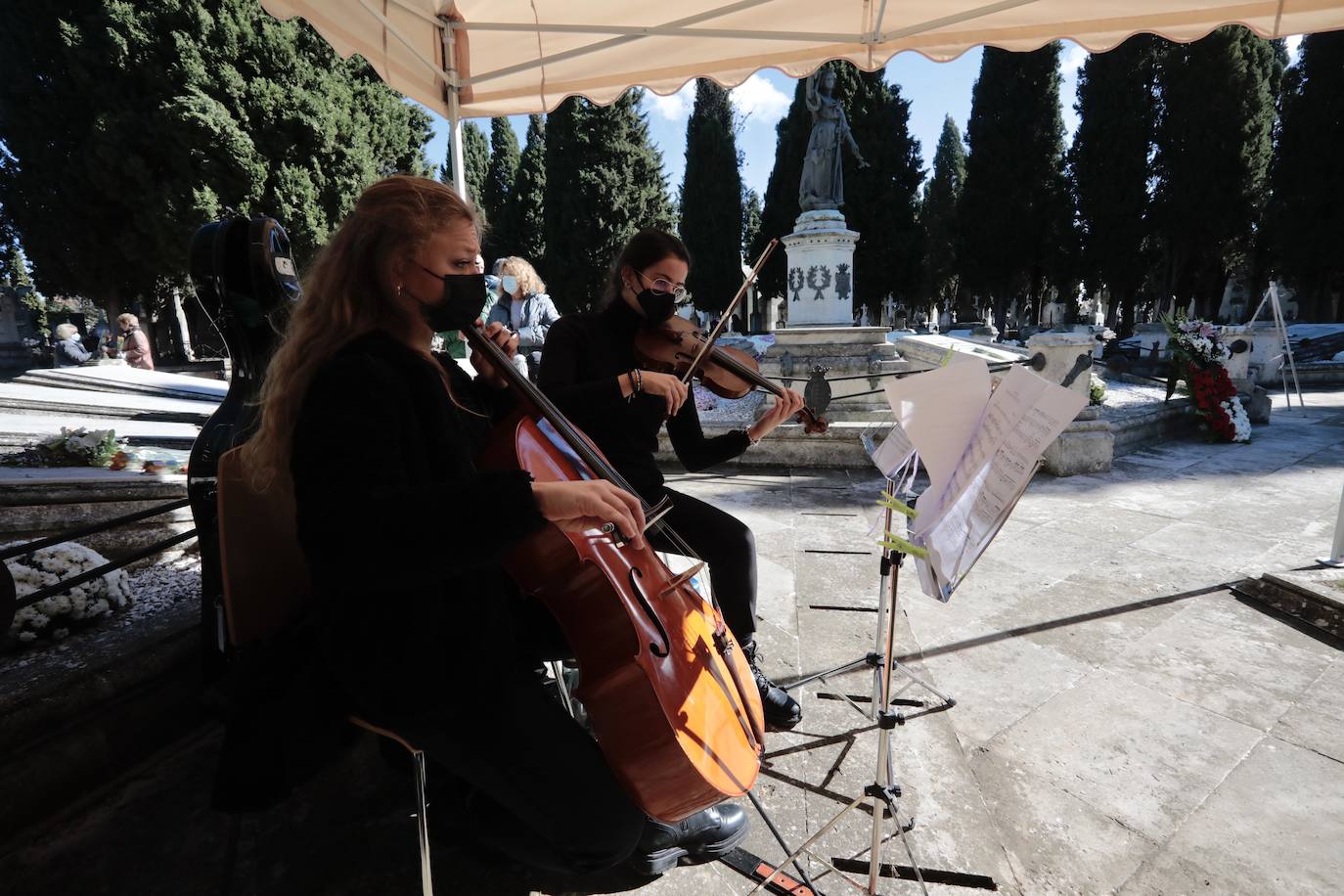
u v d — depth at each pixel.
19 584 1.91
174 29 12.01
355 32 2.91
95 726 1.77
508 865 1.47
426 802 1.43
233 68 12.26
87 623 2.04
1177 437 7.22
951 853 1.60
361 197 1.01
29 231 14.17
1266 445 6.73
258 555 1.22
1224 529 4.12
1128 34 3.20
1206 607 3.04
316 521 0.86
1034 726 2.18
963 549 1.14
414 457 0.97
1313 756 2.01
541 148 23.88
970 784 1.84
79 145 13.23
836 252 7.10
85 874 1.50
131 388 6.02
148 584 2.46
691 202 22.86
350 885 1.48
